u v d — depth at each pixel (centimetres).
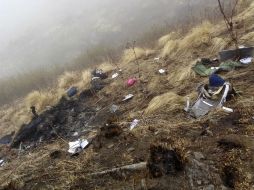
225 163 329
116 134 448
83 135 546
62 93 822
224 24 792
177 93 556
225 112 418
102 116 602
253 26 703
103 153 425
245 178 307
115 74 802
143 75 712
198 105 457
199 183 311
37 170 450
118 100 645
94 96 712
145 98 597
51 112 690
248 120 389
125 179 361
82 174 398
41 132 627
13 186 420
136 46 1069
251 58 563
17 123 799
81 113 654
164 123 453
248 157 329
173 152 338
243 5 879
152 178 336
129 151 408
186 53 725
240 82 491
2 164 557
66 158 463
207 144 367
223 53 595
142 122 479
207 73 577
